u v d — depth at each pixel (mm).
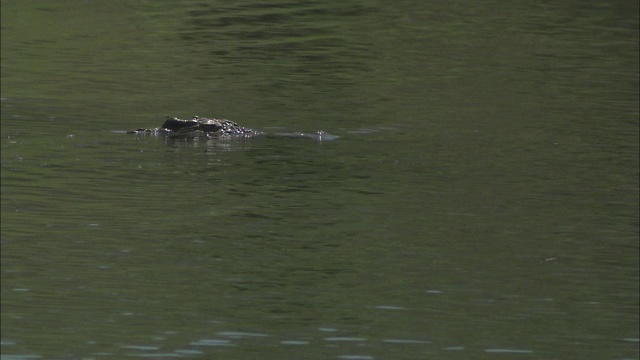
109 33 143500
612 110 107438
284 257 68125
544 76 122375
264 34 143375
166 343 56344
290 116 103688
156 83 117938
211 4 161500
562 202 79188
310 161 88438
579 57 132125
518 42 140250
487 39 141750
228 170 85750
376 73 123062
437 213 76688
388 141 95125
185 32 144500
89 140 93688
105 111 105062
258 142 94188
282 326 58188
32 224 72750
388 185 82750
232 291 62625
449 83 118625
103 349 54906
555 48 136875
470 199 79688
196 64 127625
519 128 100000
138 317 58906
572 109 107438
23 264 65562
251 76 121438
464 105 108875
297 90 114938
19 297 60938
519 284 64812
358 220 75125
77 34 143000
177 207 77062
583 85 118000
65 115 102875
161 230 72438
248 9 158500
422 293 63344
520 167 87875
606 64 128625
